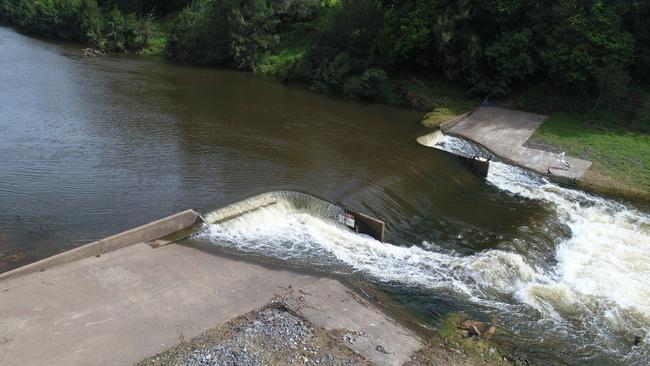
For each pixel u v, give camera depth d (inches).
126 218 615.5
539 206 788.0
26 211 623.5
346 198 711.1
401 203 747.4
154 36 2190.0
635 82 1213.7
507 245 652.7
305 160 855.7
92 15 2194.9
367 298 512.4
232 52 1764.3
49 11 2351.1
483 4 1298.0
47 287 474.3
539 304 531.8
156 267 524.7
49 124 968.3
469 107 1258.0
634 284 581.9
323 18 1836.9
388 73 1485.0
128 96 1249.4
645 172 898.1
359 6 1521.9
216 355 398.9
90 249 535.2
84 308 446.6
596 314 521.3
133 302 461.4
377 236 652.7
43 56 1798.7
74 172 745.0
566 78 1168.8
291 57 1775.3
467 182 873.5
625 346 475.5
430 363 420.5
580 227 727.1
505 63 1251.2
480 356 438.0
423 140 1023.6
